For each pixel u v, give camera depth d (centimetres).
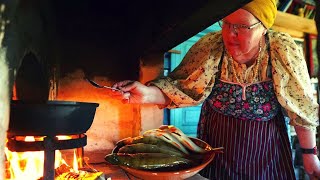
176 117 343
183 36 138
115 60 189
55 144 79
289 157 124
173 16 127
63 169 104
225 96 123
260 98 118
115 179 122
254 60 117
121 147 114
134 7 183
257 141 120
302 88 111
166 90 119
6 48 72
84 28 184
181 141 115
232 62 119
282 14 375
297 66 112
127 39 190
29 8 98
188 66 127
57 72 169
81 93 183
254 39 106
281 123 124
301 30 394
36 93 127
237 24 104
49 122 76
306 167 120
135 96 115
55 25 166
